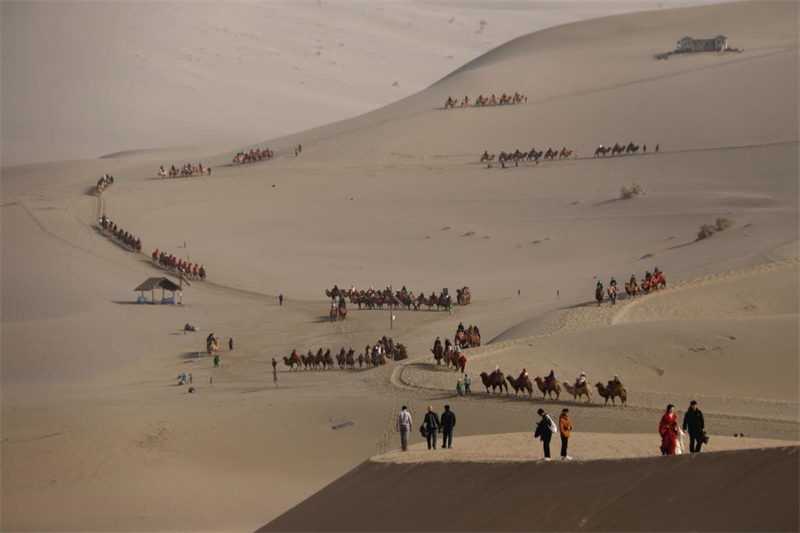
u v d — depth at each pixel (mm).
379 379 115188
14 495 83125
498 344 120750
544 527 42688
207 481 86312
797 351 104625
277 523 58094
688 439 73312
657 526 38562
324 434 96812
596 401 97500
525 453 60250
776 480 36750
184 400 116750
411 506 51344
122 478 86938
